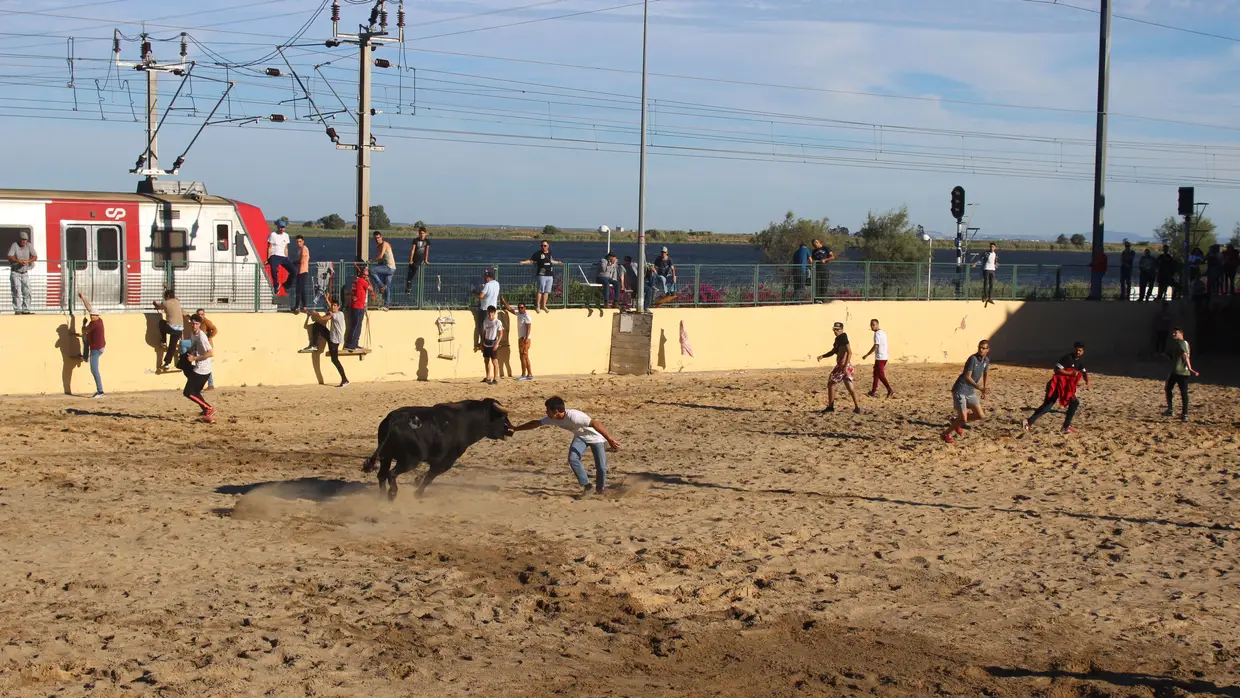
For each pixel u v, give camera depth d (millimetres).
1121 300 38062
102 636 8477
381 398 23453
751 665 8531
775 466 16797
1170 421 22328
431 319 26672
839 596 10367
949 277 35625
